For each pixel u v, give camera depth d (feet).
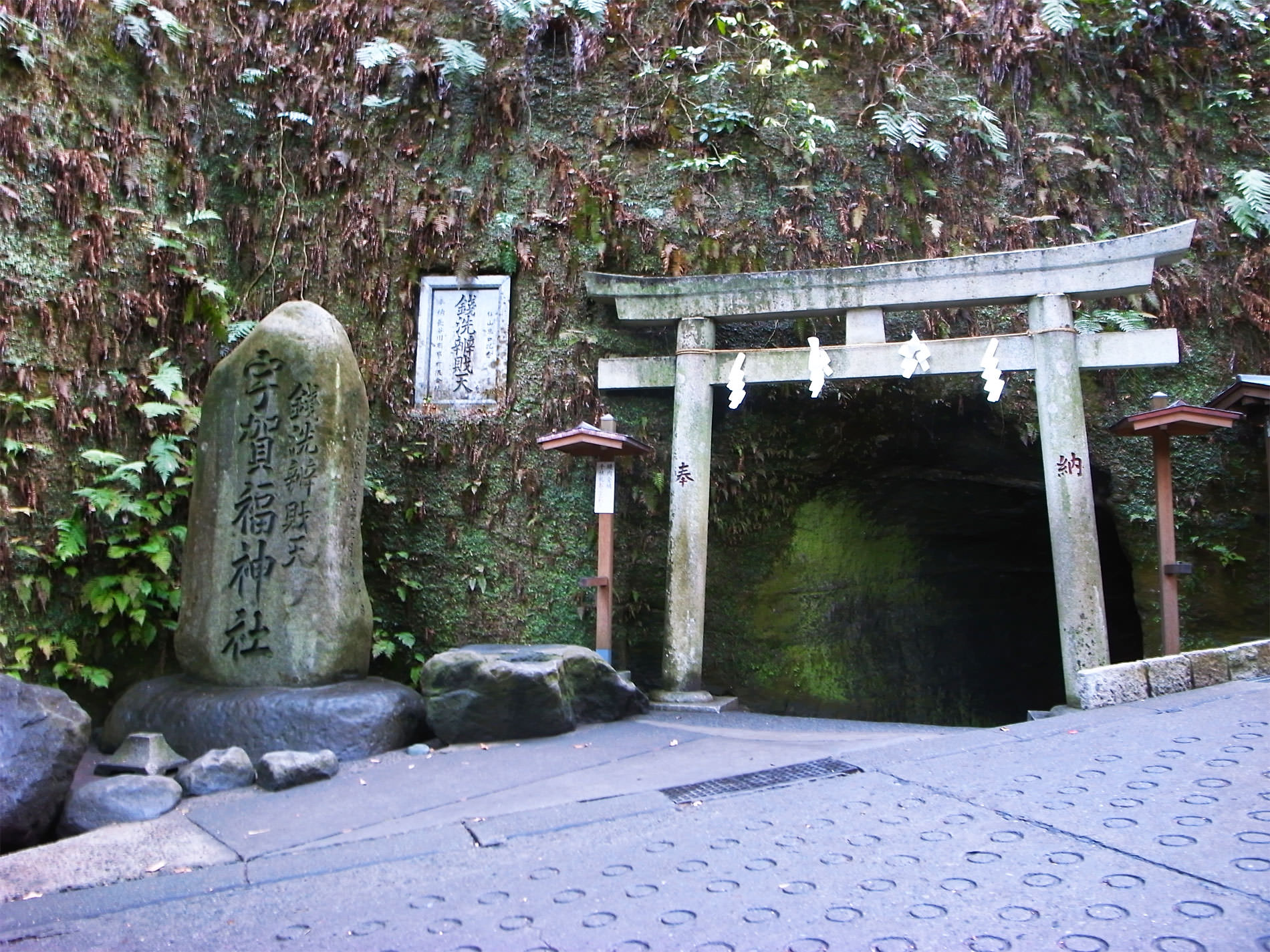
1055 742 15.07
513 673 18.74
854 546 29.48
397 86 27.22
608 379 24.79
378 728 18.57
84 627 21.53
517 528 25.05
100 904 11.17
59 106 22.91
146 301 23.73
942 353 22.59
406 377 25.82
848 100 26.99
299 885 11.45
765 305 23.75
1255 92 27.12
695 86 26.94
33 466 21.11
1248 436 24.57
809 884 10.14
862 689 28.94
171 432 23.35
